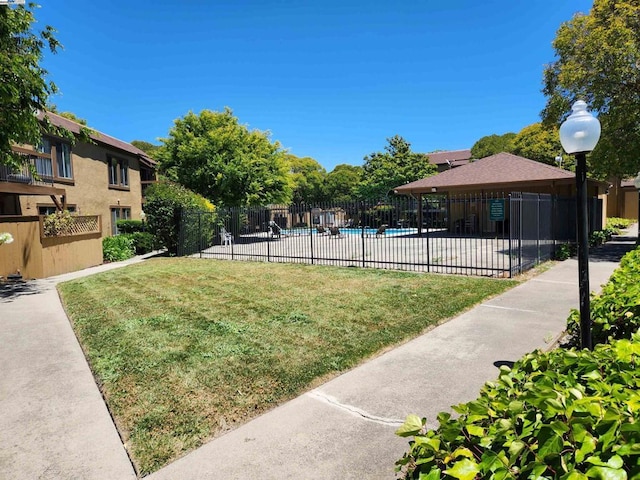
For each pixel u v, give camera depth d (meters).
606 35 10.44
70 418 3.18
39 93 8.73
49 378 3.97
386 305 6.25
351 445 2.67
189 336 5.00
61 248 12.23
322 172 51.41
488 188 18.72
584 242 2.72
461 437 1.32
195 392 3.50
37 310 7.09
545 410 1.25
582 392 1.43
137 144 44.31
